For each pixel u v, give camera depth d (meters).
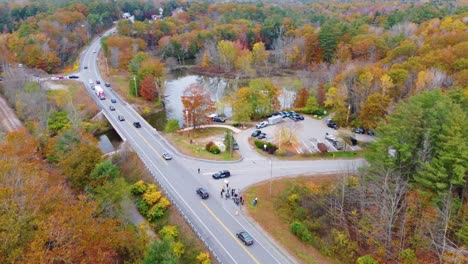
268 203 64.56
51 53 154.88
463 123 50.91
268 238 55.50
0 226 35.22
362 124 93.56
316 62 164.62
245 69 164.62
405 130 55.88
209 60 179.62
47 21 175.75
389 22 188.38
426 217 50.00
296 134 95.12
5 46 153.25
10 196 39.25
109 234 44.03
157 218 62.06
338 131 97.44
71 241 36.22
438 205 50.38
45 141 82.69
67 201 46.97
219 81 163.88
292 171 75.81
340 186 64.12
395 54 118.25
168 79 166.62
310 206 62.34
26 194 41.38
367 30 167.62
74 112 96.38
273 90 112.56
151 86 126.81
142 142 89.19
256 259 51.16
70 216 40.19
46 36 164.62
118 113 110.00
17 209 37.69
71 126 91.12
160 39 193.12
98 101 120.38
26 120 98.50
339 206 60.75
